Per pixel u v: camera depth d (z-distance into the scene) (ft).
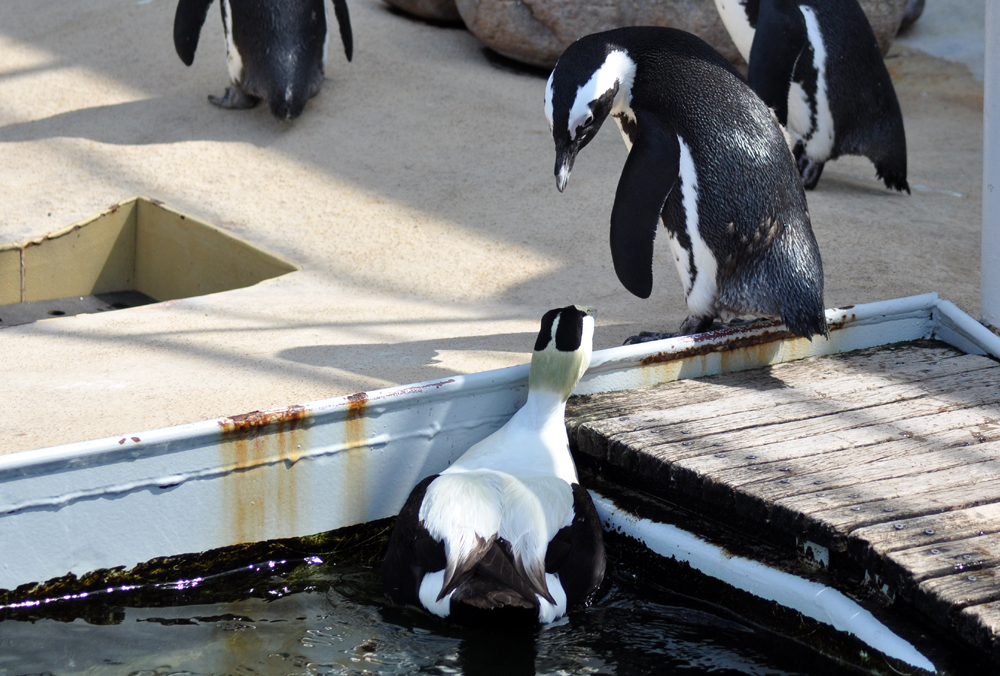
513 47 26.18
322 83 23.50
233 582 10.88
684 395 12.43
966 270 16.63
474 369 12.66
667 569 10.92
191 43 22.16
